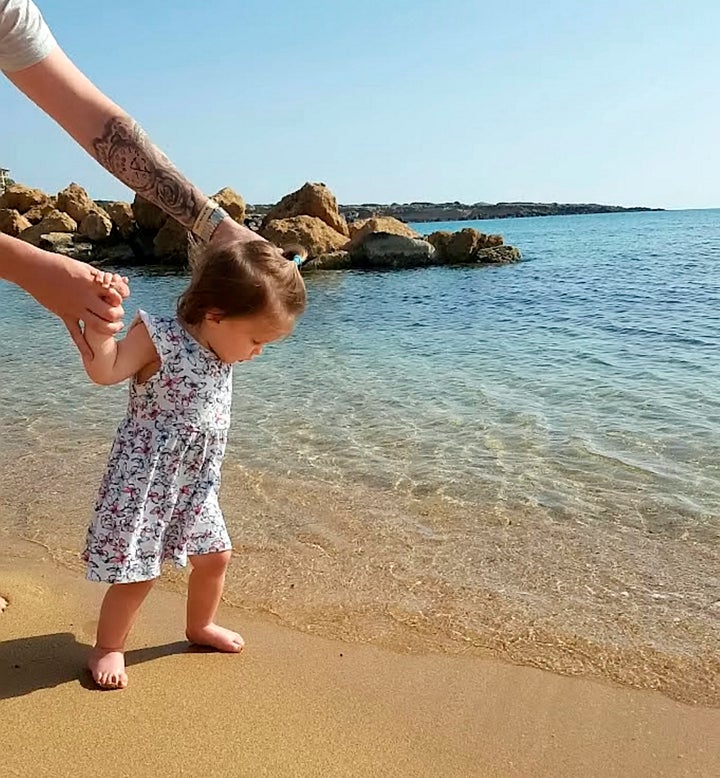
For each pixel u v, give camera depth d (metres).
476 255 27.36
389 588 3.53
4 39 2.54
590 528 4.20
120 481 2.66
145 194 2.92
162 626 3.13
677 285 17.31
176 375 2.66
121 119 2.80
